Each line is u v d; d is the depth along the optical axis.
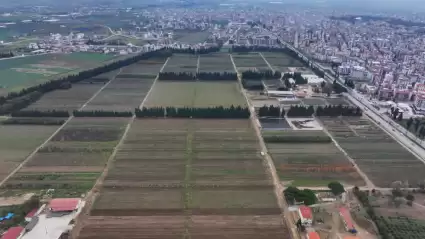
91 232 103.25
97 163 141.75
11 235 99.50
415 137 172.00
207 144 160.25
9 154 147.25
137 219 109.31
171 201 118.50
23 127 175.00
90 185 126.56
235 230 105.38
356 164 145.62
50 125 178.00
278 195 122.69
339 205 117.38
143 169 138.25
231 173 136.50
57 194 120.69
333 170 139.75
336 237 102.62
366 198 119.00
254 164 143.50
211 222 108.69
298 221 107.38
